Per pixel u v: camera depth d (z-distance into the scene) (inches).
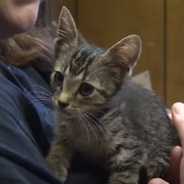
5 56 16.8
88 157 15.1
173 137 16.5
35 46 17.9
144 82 33.5
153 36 33.1
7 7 11.9
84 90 14.5
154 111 16.5
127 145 14.5
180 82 33.4
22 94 13.0
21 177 9.6
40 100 15.1
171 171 15.5
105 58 15.1
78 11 33.3
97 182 13.5
